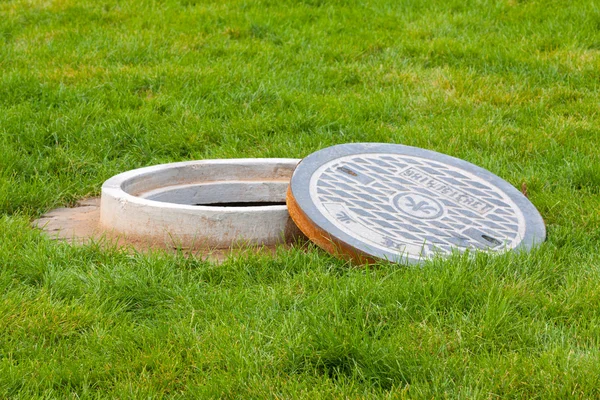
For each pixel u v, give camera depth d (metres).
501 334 4.14
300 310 4.27
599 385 3.95
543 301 4.28
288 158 5.25
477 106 5.96
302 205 4.61
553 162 5.31
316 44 6.75
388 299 4.26
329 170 4.84
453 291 4.28
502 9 7.44
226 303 4.30
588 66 6.33
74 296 4.34
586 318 4.23
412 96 6.06
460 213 4.70
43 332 4.17
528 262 4.45
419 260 4.43
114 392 3.99
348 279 4.35
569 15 7.17
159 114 5.80
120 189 4.80
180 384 4.02
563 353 4.05
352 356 4.07
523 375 4.00
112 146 5.49
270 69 6.41
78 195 5.14
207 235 4.67
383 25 7.29
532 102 6.00
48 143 5.46
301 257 4.55
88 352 4.11
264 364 4.05
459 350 4.09
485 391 3.96
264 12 7.49
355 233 4.53
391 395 3.95
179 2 7.81
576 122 5.71
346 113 5.84
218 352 4.09
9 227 4.69
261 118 5.74
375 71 6.40
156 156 5.47
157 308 4.32
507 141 5.51
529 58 6.46
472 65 6.48
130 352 4.11
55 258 4.51
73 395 3.97
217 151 5.45
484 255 4.43
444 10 7.59
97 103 5.76
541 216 4.77
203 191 5.04
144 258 4.50
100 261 4.54
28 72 6.08
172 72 6.19
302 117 5.73
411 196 4.75
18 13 7.34
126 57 6.44
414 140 5.52
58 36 6.78
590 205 4.90
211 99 5.98
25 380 4.00
